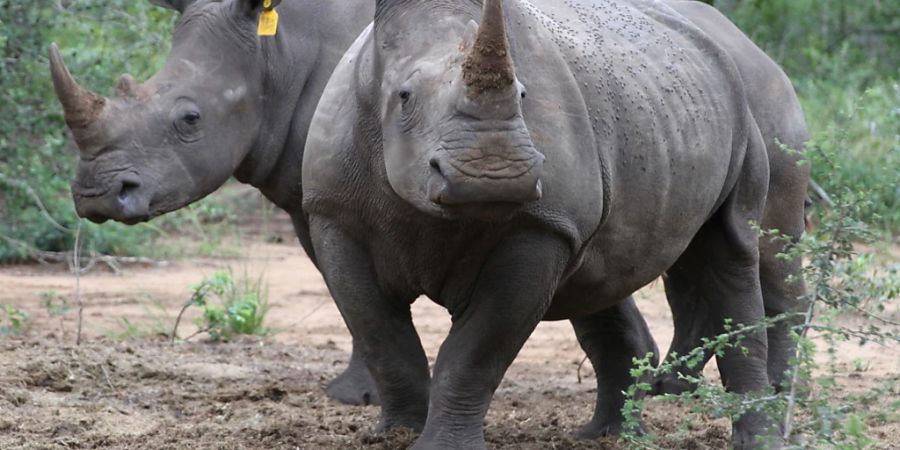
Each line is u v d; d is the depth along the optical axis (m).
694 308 22.33
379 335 16.70
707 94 18.67
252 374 24.53
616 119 16.89
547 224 15.55
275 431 19.22
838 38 61.38
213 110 21.88
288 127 22.77
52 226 40.28
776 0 59.56
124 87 21.55
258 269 39.84
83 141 21.02
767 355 20.31
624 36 18.16
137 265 40.19
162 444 18.55
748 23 58.59
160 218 44.56
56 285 35.94
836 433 15.43
